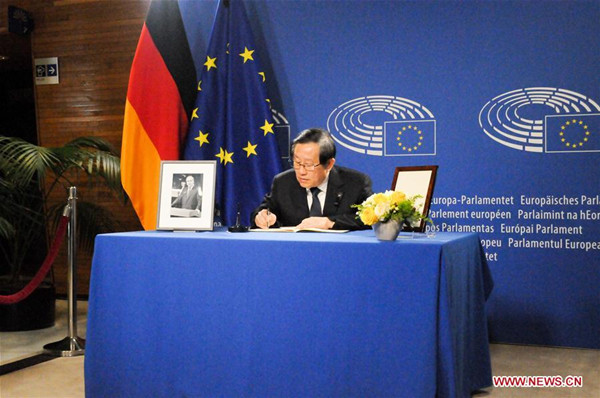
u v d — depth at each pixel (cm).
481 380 294
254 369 247
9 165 417
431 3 408
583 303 383
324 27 432
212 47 427
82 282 555
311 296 240
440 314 222
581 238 382
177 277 259
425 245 224
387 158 421
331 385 236
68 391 304
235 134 421
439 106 409
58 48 546
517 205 394
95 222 459
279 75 442
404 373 226
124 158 415
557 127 385
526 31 389
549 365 346
